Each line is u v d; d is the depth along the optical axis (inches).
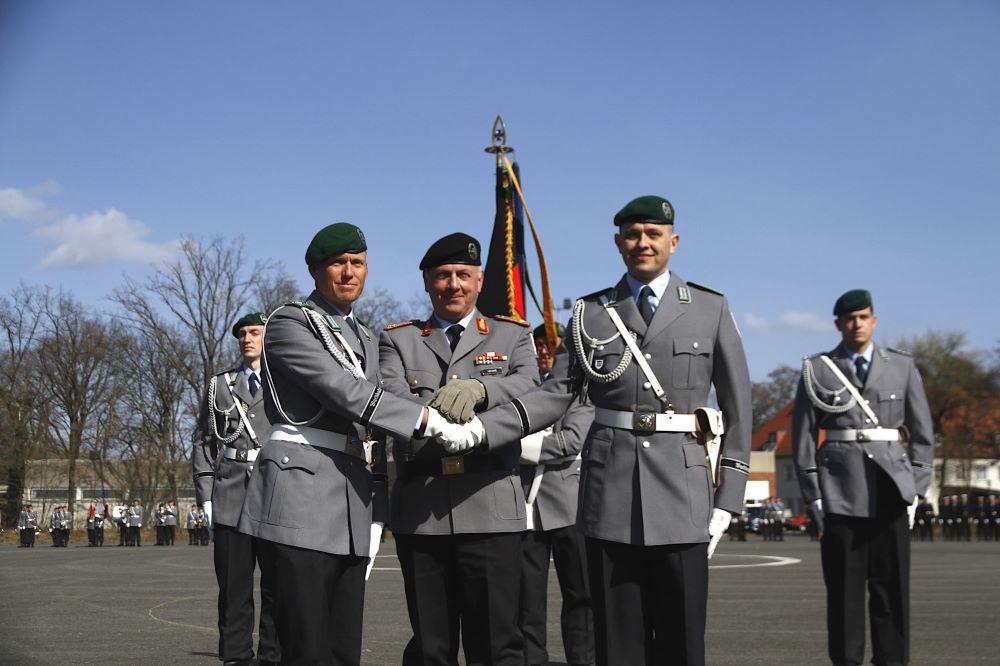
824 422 323.6
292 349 214.7
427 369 257.8
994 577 761.0
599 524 219.6
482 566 245.4
